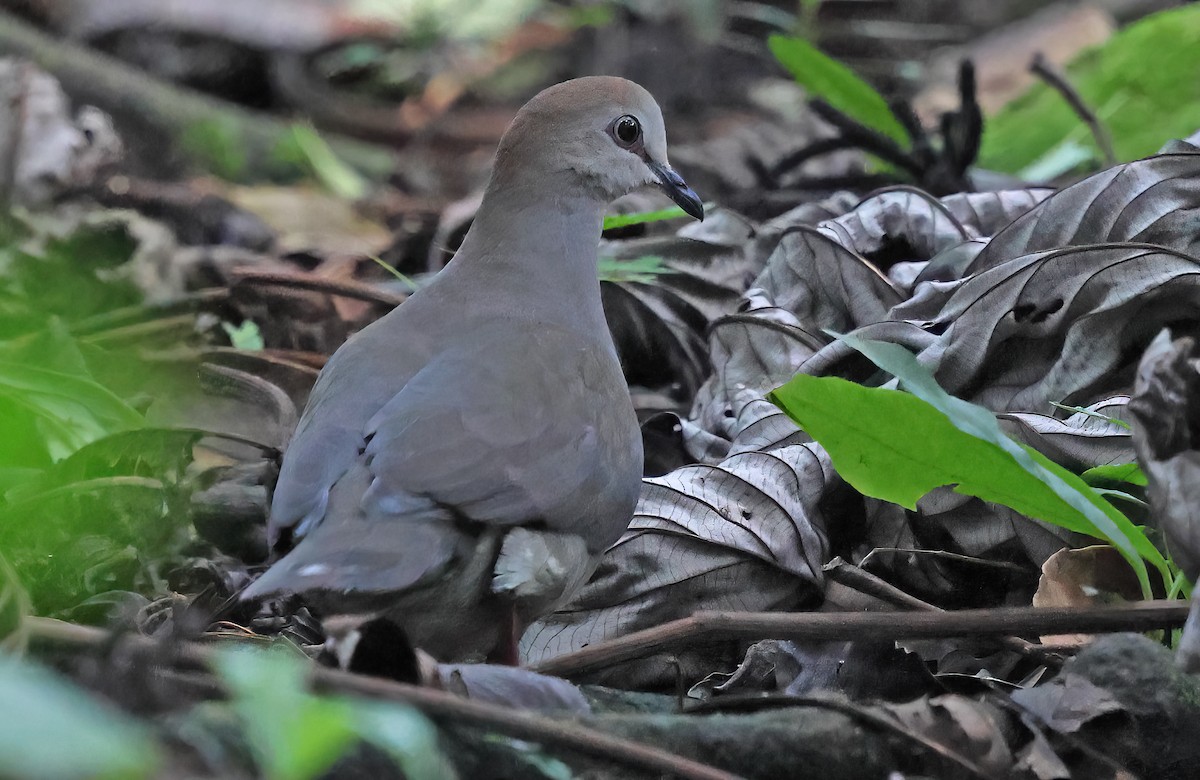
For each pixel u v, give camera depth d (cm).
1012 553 922
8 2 2278
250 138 2145
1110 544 832
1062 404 952
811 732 674
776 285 1134
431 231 1580
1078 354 973
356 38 2470
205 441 1132
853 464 803
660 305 1192
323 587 693
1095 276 970
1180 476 682
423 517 738
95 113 1666
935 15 2539
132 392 1182
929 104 2138
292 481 762
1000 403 997
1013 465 768
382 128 2373
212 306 1326
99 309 1395
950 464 786
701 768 596
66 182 1584
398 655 661
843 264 1108
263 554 1006
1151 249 964
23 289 1376
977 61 2275
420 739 495
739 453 962
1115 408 935
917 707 700
